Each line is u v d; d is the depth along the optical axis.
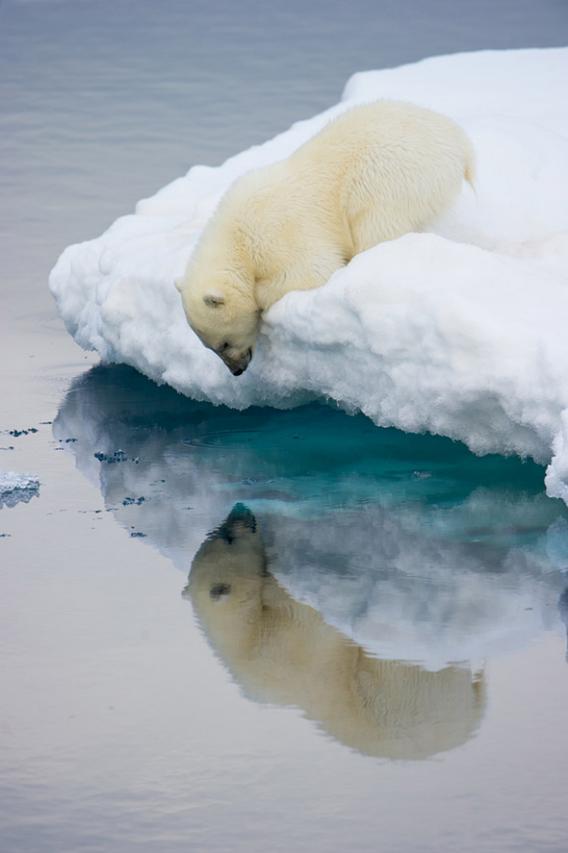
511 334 23.31
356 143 25.78
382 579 21.28
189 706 17.97
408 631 19.62
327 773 16.44
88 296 32.75
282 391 27.59
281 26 70.19
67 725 17.64
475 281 24.55
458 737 17.02
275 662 18.95
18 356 33.78
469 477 24.91
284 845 15.24
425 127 25.80
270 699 18.03
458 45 63.06
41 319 36.34
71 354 33.94
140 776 16.55
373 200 25.64
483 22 68.19
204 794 16.16
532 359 23.02
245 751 16.94
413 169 25.53
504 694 17.89
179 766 16.70
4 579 21.83
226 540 22.97
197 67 62.44
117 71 62.34
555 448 22.12
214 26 70.81
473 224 29.80
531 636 19.30
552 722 17.22
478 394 23.64
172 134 52.25
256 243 25.38
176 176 47.31
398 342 24.52
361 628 19.78
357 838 15.30
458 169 25.91
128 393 31.06
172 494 25.12
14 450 27.73
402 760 16.61
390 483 24.95
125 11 74.81
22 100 58.03
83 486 25.70
